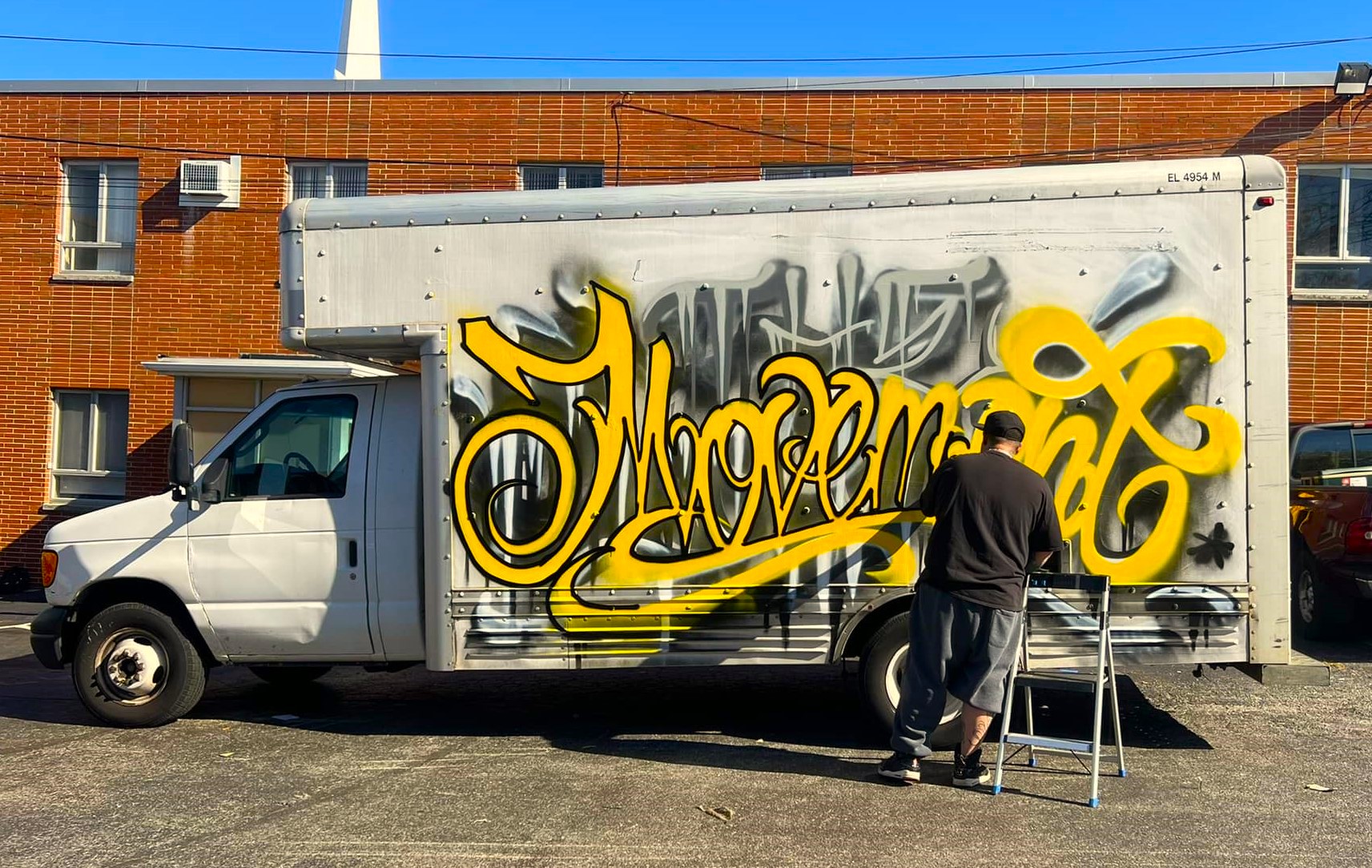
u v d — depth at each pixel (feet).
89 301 50.67
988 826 16.34
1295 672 19.16
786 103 47.42
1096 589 17.79
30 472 51.03
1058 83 45.68
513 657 20.51
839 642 19.94
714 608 20.17
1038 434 19.49
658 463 20.25
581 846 15.64
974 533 17.49
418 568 21.72
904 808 17.24
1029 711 19.20
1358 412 44.37
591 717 23.84
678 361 20.22
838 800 17.66
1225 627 19.26
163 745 21.52
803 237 20.10
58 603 23.08
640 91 48.06
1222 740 21.29
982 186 19.77
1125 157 45.37
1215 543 19.24
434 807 17.42
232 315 49.85
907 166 46.73
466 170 48.88
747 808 17.29
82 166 51.34
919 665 17.93
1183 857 15.07
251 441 22.88
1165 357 19.34
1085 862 14.90
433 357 20.65
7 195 51.01
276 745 21.47
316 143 49.42
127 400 51.44
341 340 20.84
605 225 20.44
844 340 19.93
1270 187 19.20
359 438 22.34
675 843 15.70
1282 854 15.15
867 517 19.88
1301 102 44.55
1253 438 19.20
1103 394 19.42
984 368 19.63
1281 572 19.17
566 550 20.39
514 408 20.52
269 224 49.73
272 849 15.58
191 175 49.32
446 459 20.62
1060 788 18.24
